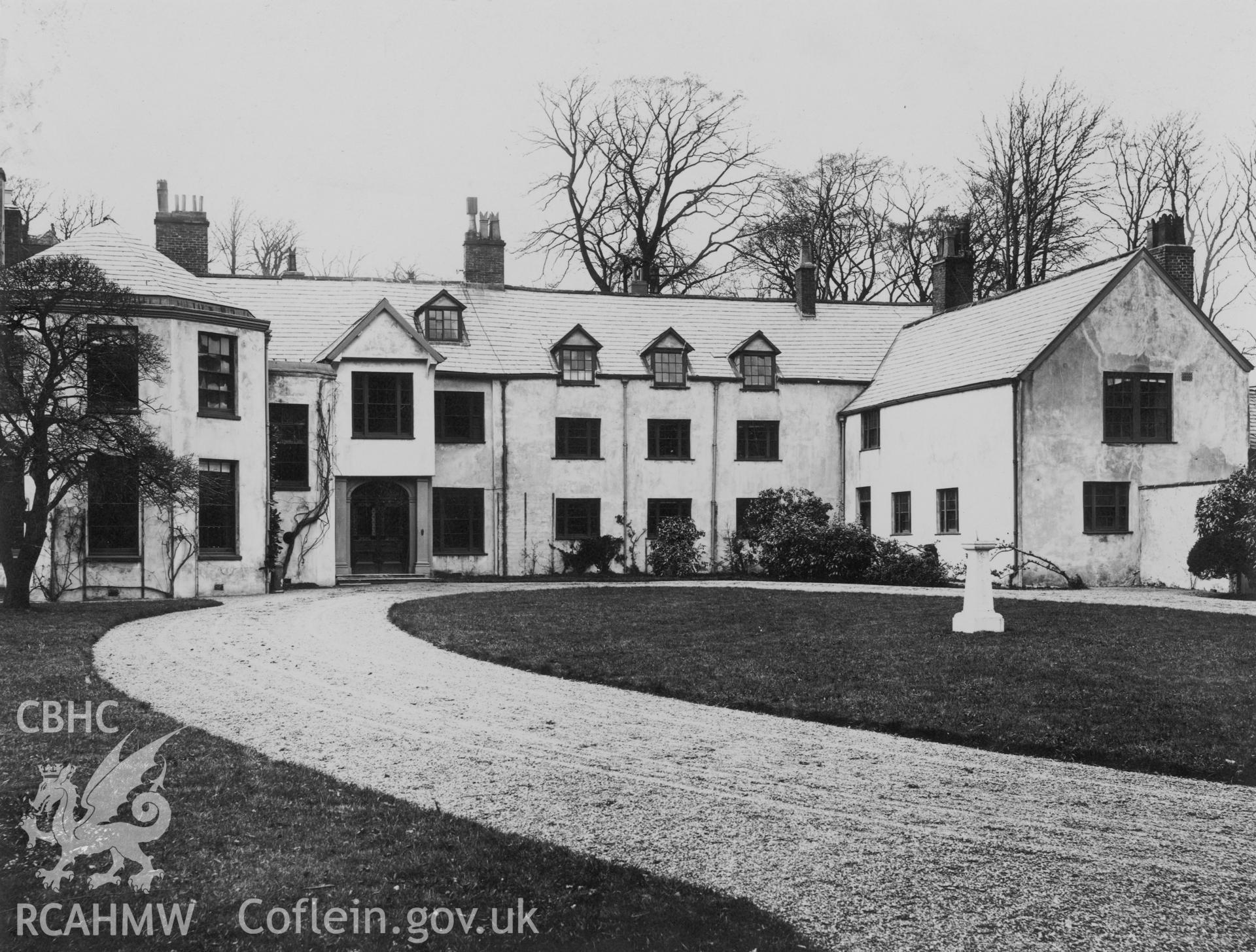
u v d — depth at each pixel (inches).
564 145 1812.3
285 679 510.9
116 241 989.2
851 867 273.0
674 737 407.8
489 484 1333.7
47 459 759.7
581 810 317.1
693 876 266.7
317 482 1144.2
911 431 1288.1
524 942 229.6
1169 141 1515.7
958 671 517.3
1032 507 1119.0
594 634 647.1
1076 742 391.5
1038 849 286.5
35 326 845.8
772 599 868.0
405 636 657.0
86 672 499.2
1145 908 249.4
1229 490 990.4
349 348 1190.3
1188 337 1176.8
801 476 1429.6
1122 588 1099.3
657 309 1497.3
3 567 882.1
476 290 1443.2
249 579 999.6
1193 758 371.2
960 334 1334.9
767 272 1942.7
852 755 384.2
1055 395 1130.0
